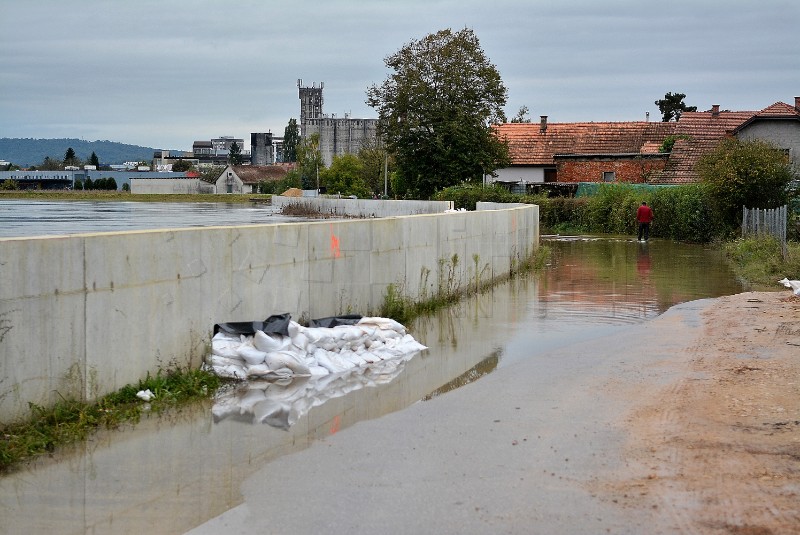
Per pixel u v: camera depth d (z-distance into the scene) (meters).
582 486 6.52
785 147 55.28
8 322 7.70
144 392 9.17
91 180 161.00
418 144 63.47
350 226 13.50
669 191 43.06
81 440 7.89
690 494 6.27
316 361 10.91
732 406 8.71
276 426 8.41
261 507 6.22
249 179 145.62
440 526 5.80
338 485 6.66
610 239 42.66
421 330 14.30
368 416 8.78
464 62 62.88
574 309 16.92
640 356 11.71
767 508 5.97
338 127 151.88
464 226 18.91
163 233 9.59
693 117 63.00
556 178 65.94
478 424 8.38
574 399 9.30
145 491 6.57
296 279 12.06
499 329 14.44
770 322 14.36
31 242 7.94
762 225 33.22
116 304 8.94
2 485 6.71
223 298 10.60
